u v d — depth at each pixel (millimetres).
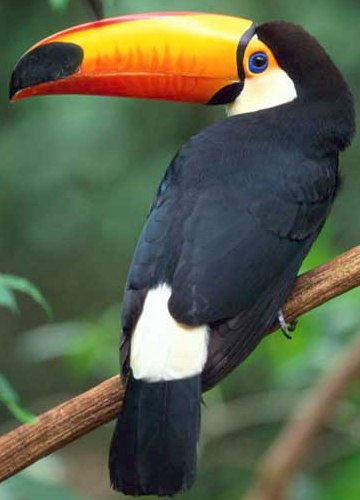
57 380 19641
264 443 15836
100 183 17062
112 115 16875
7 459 9555
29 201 17359
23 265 18562
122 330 9703
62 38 11219
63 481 12711
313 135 10758
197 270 9758
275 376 14250
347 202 16094
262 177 10328
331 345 13750
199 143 10688
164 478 9172
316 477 15430
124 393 9469
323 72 11008
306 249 10352
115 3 11203
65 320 19109
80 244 17688
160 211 10195
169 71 11195
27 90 11211
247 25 11250
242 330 9688
